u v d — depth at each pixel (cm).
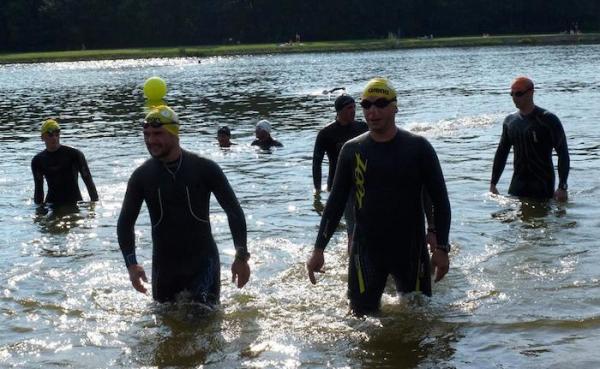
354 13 10138
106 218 1002
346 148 614
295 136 1784
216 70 5284
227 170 1331
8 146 1762
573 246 775
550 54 6141
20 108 2788
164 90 2506
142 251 816
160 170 634
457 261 740
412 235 607
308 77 4216
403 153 596
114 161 1466
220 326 597
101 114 2500
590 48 7212
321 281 698
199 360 534
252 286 690
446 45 8675
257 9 9938
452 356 520
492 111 2161
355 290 611
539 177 998
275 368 513
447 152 1434
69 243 875
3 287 712
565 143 973
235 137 1820
